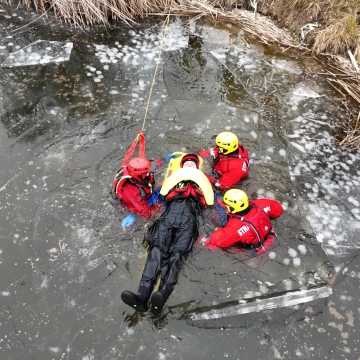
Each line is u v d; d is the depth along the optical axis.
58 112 5.15
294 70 6.07
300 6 6.64
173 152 4.81
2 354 3.21
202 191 3.91
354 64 6.17
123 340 3.32
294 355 3.34
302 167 4.83
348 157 4.99
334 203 4.50
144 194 3.95
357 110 5.61
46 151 4.67
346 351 3.39
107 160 4.63
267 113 5.43
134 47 6.16
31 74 5.59
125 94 5.46
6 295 3.53
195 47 6.27
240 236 3.76
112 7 6.45
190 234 3.74
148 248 3.85
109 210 4.14
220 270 3.77
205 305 3.55
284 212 4.33
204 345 3.33
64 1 6.28
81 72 5.69
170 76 5.78
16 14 6.47
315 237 4.15
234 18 6.81
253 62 6.13
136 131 4.99
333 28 6.25
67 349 3.25
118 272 3.71
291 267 3.88
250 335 3.41
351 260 4.00
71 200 4.21
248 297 3.63
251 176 4.64
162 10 6.86
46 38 6.14
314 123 5.37
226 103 5.50
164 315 3.47
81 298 3.53
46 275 3.66
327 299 3.68
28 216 4.07
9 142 4.74
